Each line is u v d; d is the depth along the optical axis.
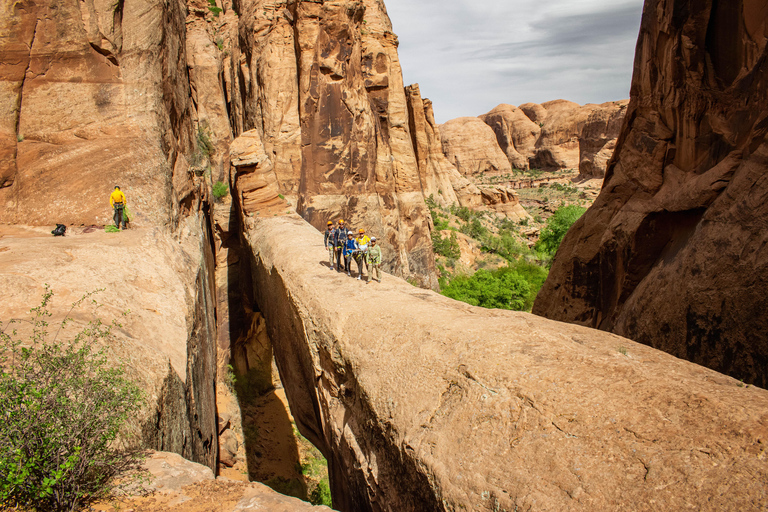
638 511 3.99
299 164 34.06
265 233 21.20
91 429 5.70
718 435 4.30
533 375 5.90
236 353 26.55
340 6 33.88
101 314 9.33
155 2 17.61
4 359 5.98
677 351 11.05
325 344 10.12
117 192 13.95
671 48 13.26
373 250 11.48
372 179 37.38
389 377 7.69
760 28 10.55
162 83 18.31
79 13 15.77
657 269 12.88
